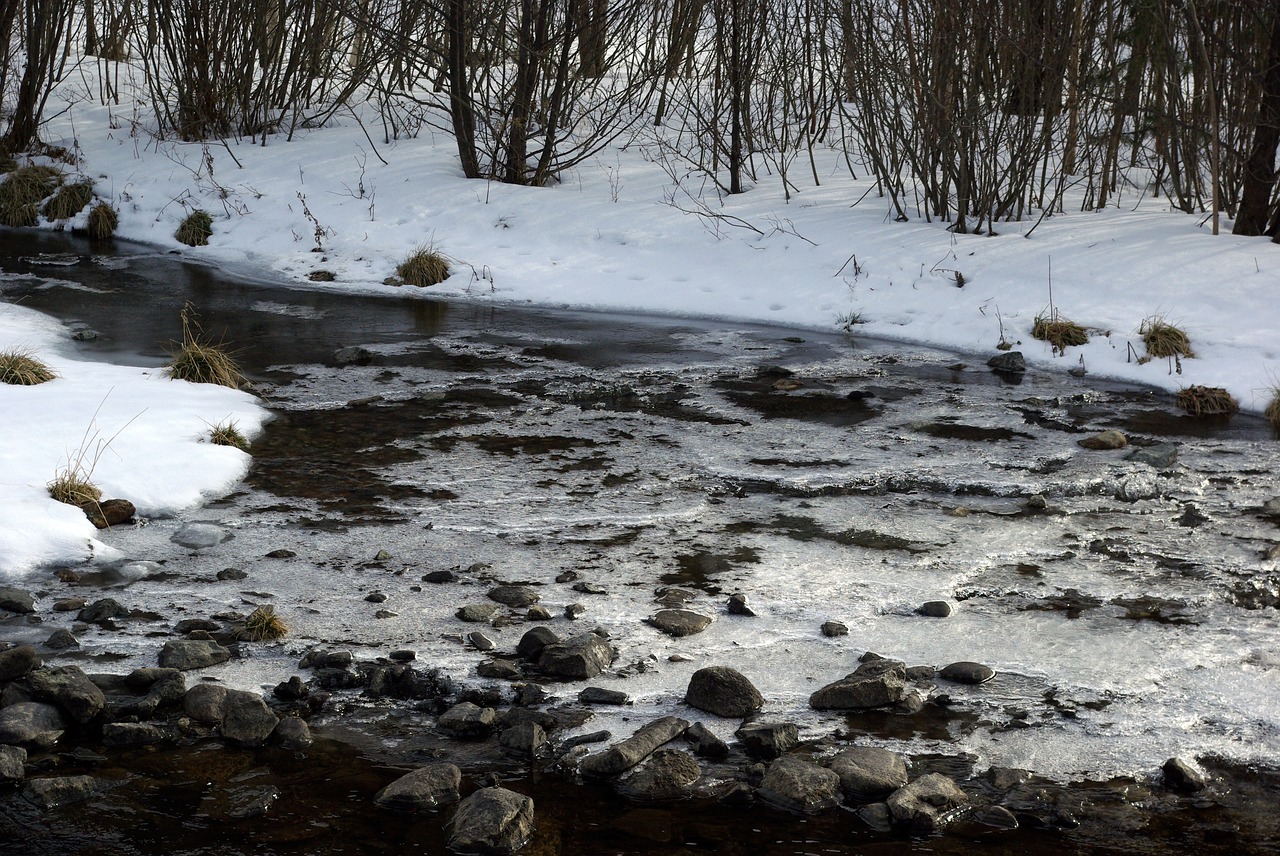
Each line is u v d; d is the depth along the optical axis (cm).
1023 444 725
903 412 792
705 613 480
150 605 480
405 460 674
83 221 1373
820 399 820
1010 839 342
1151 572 531
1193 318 925
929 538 571
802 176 1348
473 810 342
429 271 1162
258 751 383
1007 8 1112
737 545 557
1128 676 433
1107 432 730
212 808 350
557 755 381
